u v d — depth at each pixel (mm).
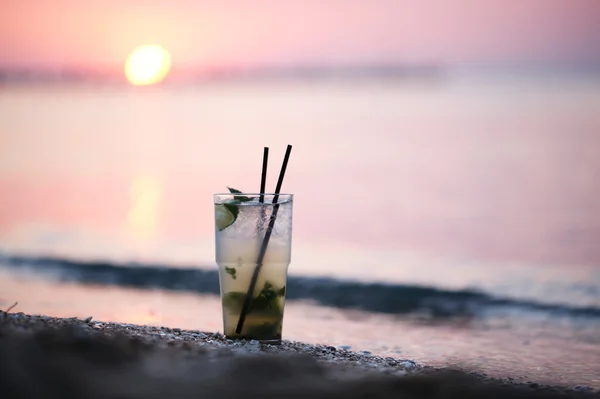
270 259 6051
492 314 11547
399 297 12883
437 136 41312
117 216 22594
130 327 6184
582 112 47594
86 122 55219
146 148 40938
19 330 4762
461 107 55812
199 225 20922
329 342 8812
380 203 25188
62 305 10547
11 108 67438
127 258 15680
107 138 45688
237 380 4375
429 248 17969
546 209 23375
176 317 9734
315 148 38875
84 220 21688
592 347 8992
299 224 21656
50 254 15945
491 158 33781
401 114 53750
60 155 38812
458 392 4613
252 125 50594
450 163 33062
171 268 14367
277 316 6156
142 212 23375
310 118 53781
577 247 18016
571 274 14906
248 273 6051
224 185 29188
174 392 4066
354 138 42156
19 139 45375
